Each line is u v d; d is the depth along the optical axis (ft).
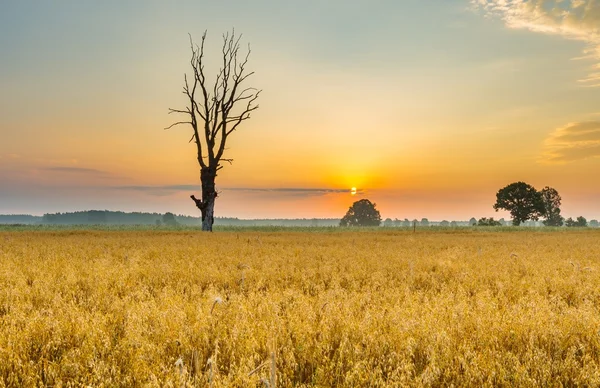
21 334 16.56
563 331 17.51
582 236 119.14
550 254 53.83
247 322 17.94
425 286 31.04
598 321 18.81
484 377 13.65
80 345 16.07
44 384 13.35
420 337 16.40
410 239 87.97
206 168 139.85
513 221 414.62
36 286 26.48
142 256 46.52
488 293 25.55
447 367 14.16
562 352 16.06
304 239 87.81
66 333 17.15
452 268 38.04
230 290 27.99
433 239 92.99
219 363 14.93
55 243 67.10
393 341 16.07
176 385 12.60
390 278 33.40
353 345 15.46
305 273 34.60
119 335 17.22
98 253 50.26
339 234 120.26
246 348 15.25
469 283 30.81
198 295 25.26
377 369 13.32
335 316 19.12
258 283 28.48
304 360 15.15
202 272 33.37
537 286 28.86
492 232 152.66
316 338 17.22
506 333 17.37
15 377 13.32
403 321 17.57
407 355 14.92
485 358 14.61
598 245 75.10
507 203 411.95
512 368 13.88
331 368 13.75
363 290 27.12
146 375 13.28
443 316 19.63
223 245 63.67
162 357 15.07
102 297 24.38
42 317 18.54
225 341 16.22
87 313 19.51
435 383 13.35
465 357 14.38
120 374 13.80
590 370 13.71
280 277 32.53
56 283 28.96
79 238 85.56
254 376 12.74
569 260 42.32
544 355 14.78
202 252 51.88
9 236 92.99
